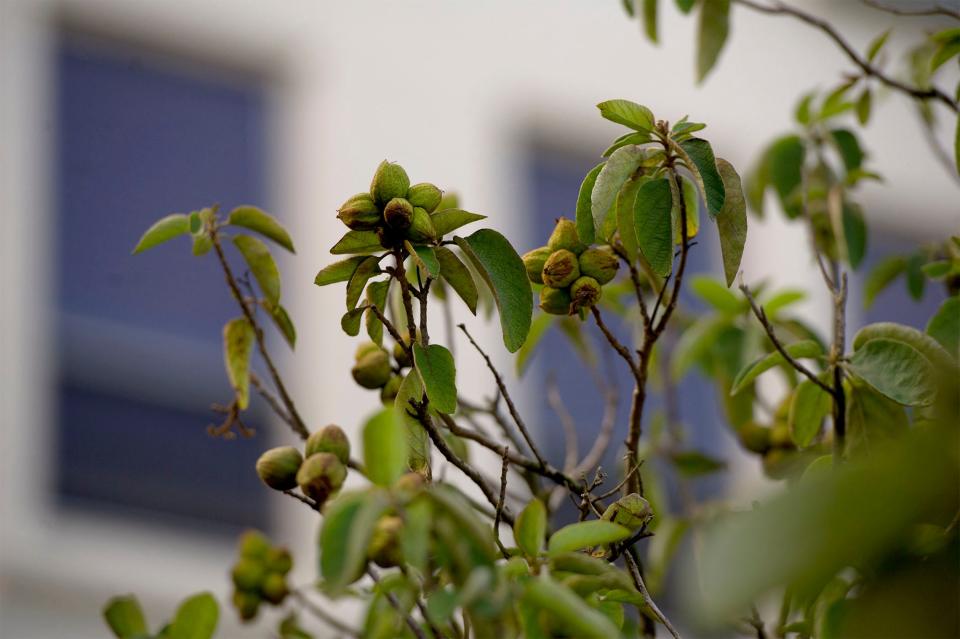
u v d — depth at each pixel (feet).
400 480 7.54
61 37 35.37
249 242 12.19
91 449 32.99
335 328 33.78
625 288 15.67
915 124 42.65
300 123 36.76
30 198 33.81
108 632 30.32
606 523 8.66
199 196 35.76
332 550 7.29
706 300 16.08
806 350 11.43
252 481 33.06
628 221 10.61
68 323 33.94
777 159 16.38
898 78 16.38
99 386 33.60
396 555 8.54
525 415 32.76
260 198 36.09
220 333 34.40
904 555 5.34
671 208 10.26
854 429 11.26
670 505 20.45
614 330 26.45
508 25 39.60
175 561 31.91
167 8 35.70
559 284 10.87
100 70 35.81
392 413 7.68
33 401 32.45
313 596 23.61
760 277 36.73
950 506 4.68
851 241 15.56
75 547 31.24
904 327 10.89
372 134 36.94
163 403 33.81
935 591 5.11
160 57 36.35
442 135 37.68
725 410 15.83
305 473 9.57
